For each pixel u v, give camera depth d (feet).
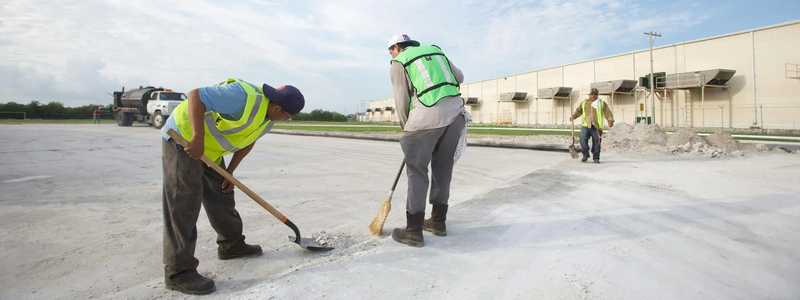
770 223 10.11
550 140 39.09
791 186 14.53
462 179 18.71
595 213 11.27
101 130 63.72
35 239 10.04
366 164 24.04
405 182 18.16
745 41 74.79
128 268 8.29
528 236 9.45
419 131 9.02
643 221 10.40
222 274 7.87
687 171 18.57
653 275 7.11
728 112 77.10
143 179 18.67
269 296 6.41
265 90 7.88
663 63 88.33
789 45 69.05
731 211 11.23
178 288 7.07
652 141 29.94
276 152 30.91
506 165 23.16
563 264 7.66
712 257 7.96
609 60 99.81
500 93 138.41
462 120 9.73
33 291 7.18
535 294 6.41
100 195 15.16
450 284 6.82
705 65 81.00
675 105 85.76
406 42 10.30
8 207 13.17
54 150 31.45
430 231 9.89
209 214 8.26
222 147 7.75
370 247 9.14
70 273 8.00
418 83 9.11
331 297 6.34
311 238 9.52
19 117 139.44
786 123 69.41
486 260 7.95
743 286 6.70
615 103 98.48
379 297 6.33
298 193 15.81
